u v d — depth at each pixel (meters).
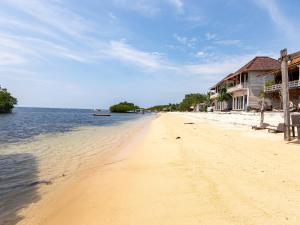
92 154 11.08
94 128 27.91
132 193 5.40
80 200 5.28
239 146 10.09
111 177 6.93
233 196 4.71
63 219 4.43
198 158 8.25
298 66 26.89
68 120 49.62
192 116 44.50
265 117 22.56
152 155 9.61
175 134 16.52
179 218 3.99
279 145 9.98
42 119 52.19
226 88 49.62
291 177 5.69
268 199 4.48
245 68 40.16
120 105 147.00
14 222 4.41
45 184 6.56
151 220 4.01
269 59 40.47
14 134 20.70
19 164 9.05
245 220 3.75
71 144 14.47
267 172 6.16
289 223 3.59
